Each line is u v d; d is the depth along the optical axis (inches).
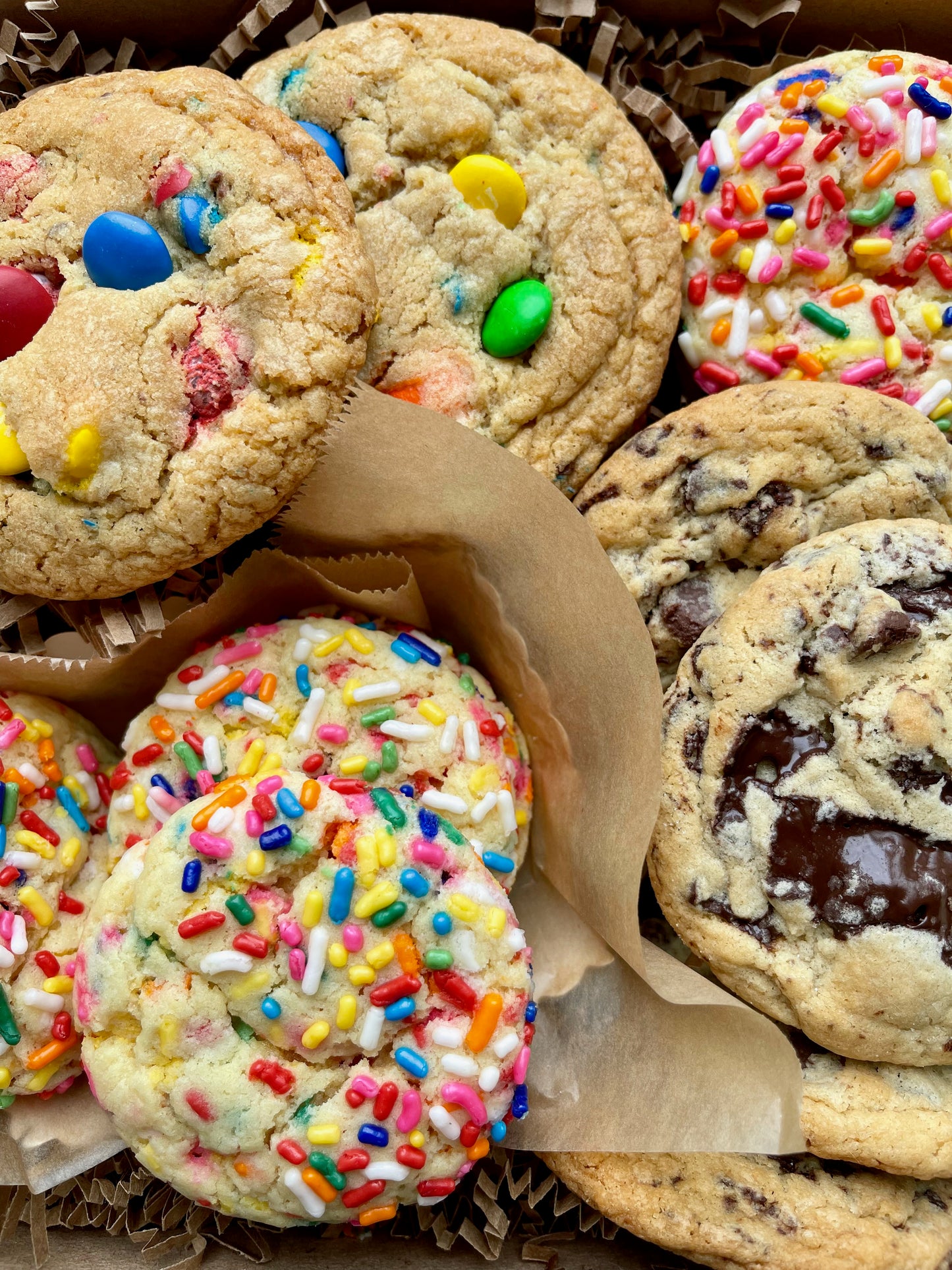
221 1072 5.7
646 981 6.2
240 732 6.5
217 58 7.9
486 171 6.9
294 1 7.8
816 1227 6.2
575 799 6.7
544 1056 6.6
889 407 6.7
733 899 6.2
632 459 6.9
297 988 5.7
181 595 7.2
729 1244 6.2
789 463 6.7
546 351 7.1
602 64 8.0
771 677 6.2
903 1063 6.2
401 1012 5.7
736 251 7.2
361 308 6.3
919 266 7.0
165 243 6.2
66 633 7.7
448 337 7.0
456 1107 5.8
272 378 6.1
